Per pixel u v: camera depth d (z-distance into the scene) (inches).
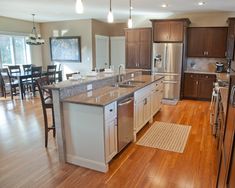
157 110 201.3
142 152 127.9
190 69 279.9
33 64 332.2
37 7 228.4
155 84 186.1
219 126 121.5
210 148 132.1
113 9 241.8
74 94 122.0
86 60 324.5
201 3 208.2
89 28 312.2
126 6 225.5
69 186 96.3
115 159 120.0
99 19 318.3
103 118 102.6
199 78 259.1
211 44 259.6
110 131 110.1
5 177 103.1
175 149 131.1
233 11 249.3
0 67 296.4
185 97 271.1
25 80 281.0
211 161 116.8
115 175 104.7
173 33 253.4
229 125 66.1
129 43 284.4
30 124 174.7
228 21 236.2
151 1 199.8
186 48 269.6
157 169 109.6
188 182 98.4
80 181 100.0
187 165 113.0
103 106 100.5
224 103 104.1
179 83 257.0
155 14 280.7
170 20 251.1
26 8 233.9
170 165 113.3
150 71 276.4
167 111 214.4
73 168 111.3
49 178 102.5
